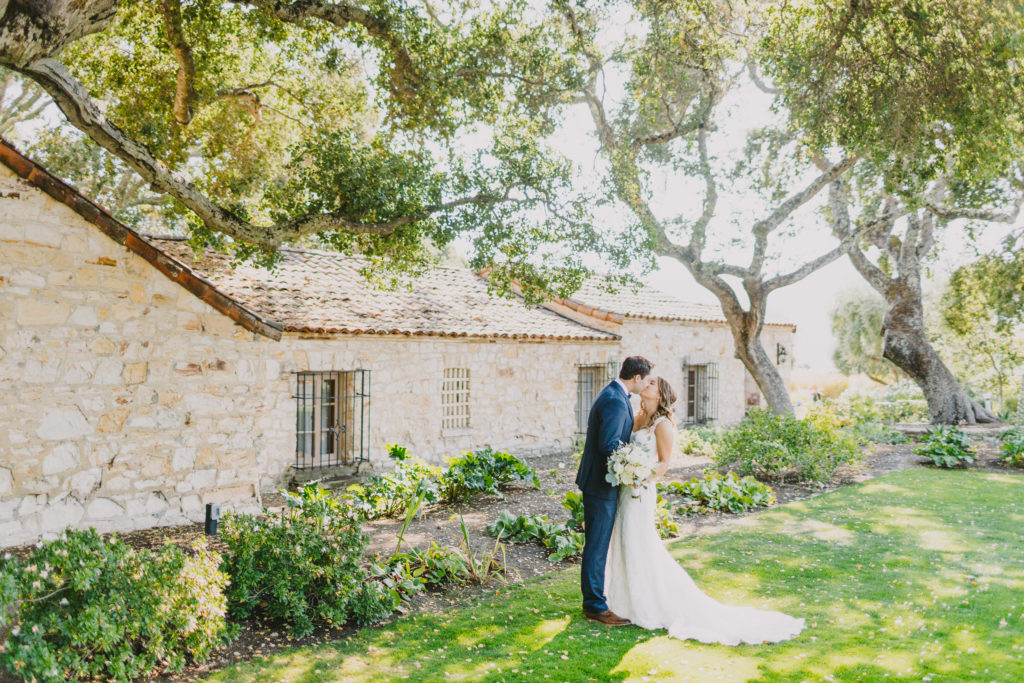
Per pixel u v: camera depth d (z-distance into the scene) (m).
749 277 15.40
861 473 11.66
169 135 9.45
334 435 11.16
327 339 10.76
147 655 4.00
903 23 8.89
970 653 4.29
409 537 7.46
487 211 8.35
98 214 7.12
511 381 14.04
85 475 7.18
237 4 8.36
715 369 19.92
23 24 4.71
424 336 11.95
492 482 9.42
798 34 10.38
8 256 6.71
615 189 9.06
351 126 11.64
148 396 7.62
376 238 8.28
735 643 4.55
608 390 5.11
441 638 4.77
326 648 4.60
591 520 5.05
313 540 5.05
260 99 11.50
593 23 9.70
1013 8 7.79
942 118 9.15
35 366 6.87
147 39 9.45
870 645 4.46
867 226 15.19
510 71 8.62
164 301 7.73
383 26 7.46
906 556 6.59
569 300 16.64
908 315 17.75
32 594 3.70
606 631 4.84
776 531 7.70
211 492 8.08
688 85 14.05
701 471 11.77
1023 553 6.67
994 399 23.08
